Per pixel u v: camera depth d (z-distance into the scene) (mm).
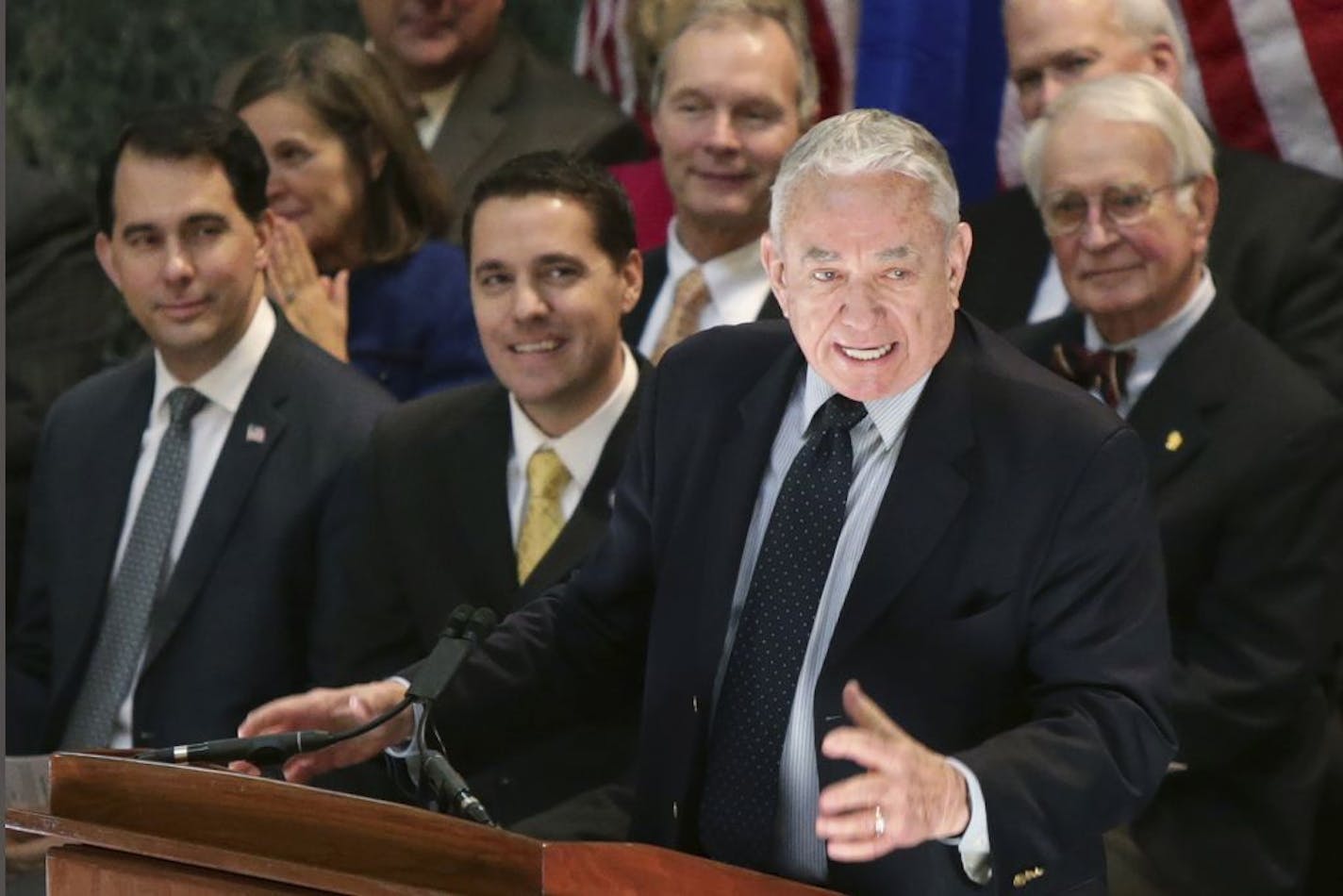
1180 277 12531
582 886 7191
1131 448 8531
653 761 8961
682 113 13734
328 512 12859
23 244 16453
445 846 7344
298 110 14875
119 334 18531
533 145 16625
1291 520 12203
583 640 9555
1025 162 12953
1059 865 8477
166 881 7445
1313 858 13016
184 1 20234
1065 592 8406
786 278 8297
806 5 16203
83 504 13492
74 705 13250
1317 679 12594
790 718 8680
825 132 8211
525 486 12016
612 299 11969
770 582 8758
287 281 14672
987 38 16172
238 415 13148
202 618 12914
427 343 14852
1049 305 14586
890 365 8141
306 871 7113
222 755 8445
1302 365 13867
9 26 20062
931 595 8484
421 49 16734
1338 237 14086
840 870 8578
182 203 13062
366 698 9062
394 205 15250
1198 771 12375
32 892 9328
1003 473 8508
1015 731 8109
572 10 20109
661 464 9195
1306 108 15266
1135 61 14289
